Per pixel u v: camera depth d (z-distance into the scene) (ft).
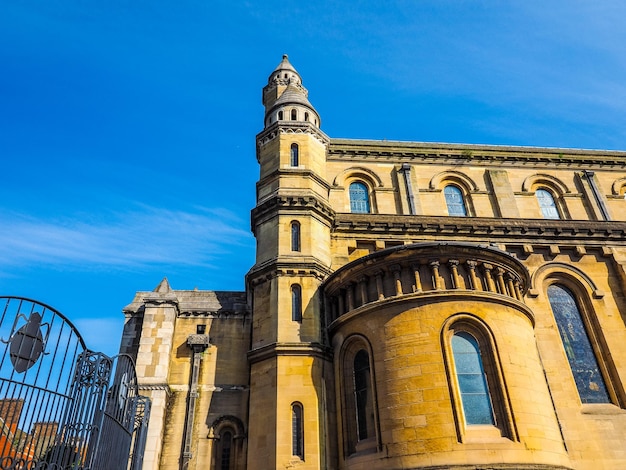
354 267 69.05
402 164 97.55
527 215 94.79
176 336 76.33
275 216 79.66
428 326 59.82
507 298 63.36
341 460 60.54
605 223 89.81
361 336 64.34
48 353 32.45
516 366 59.26
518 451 53.16
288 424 61.77
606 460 67.46
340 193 92.79
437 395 55.36
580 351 78.18
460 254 65.62
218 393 71.77
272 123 95.14
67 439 32.78
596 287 83.35
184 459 66.03
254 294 75.00
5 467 28.60
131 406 47.85
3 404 29.78
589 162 102.58
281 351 66.39
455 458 51.80
